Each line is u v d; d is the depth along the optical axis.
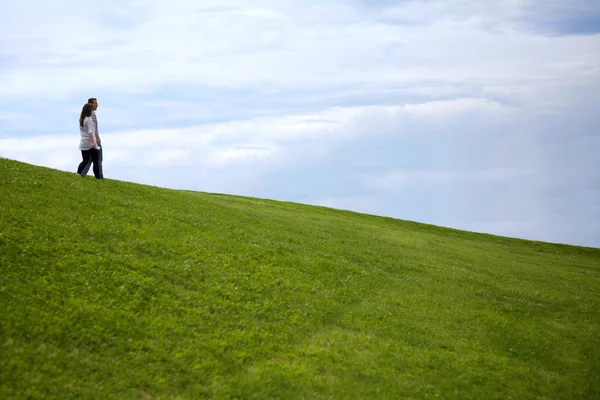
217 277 26.44
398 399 18.62
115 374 16.91
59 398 15.09
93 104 38.00
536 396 20.83
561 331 30.05
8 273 20.42
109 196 34.38
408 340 24.62
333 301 27.70
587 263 63.81
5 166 33.72
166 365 18.14
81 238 25.61
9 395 14.61
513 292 37.69
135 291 22.38
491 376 22.00
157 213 33.88
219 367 18.84
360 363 21.02
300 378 18.92
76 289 20.97
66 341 17.73
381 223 70.81
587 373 23.86
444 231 75.00
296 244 37.25
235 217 40.91
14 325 17.47
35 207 27.64
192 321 21.48
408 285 34.16
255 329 22.31
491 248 63.62
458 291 35.06
